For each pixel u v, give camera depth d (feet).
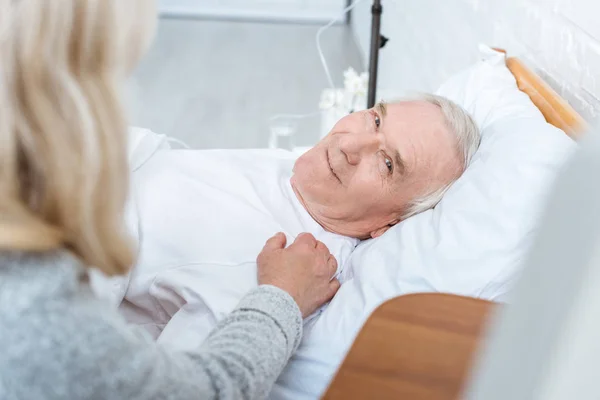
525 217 3.21
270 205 4.08
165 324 3.84
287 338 2.63
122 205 1.85
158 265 3.72
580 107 3.97
